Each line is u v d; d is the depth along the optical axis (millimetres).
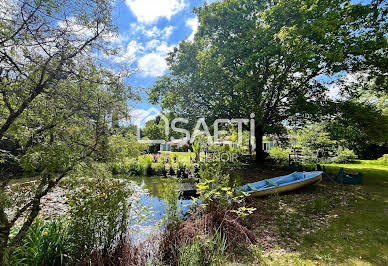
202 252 2746
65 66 2406
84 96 2572
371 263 2820
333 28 7414
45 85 2367
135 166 11094
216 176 4727
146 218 4922
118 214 3059
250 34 10008
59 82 2439
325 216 4672
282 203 5633
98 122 2717
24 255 2520
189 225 3252
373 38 8062
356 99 10195
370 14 8133
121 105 2797
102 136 2764
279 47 8695
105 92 2721
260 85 10414
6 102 2178
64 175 2590
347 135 9289
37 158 2078
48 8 2125
